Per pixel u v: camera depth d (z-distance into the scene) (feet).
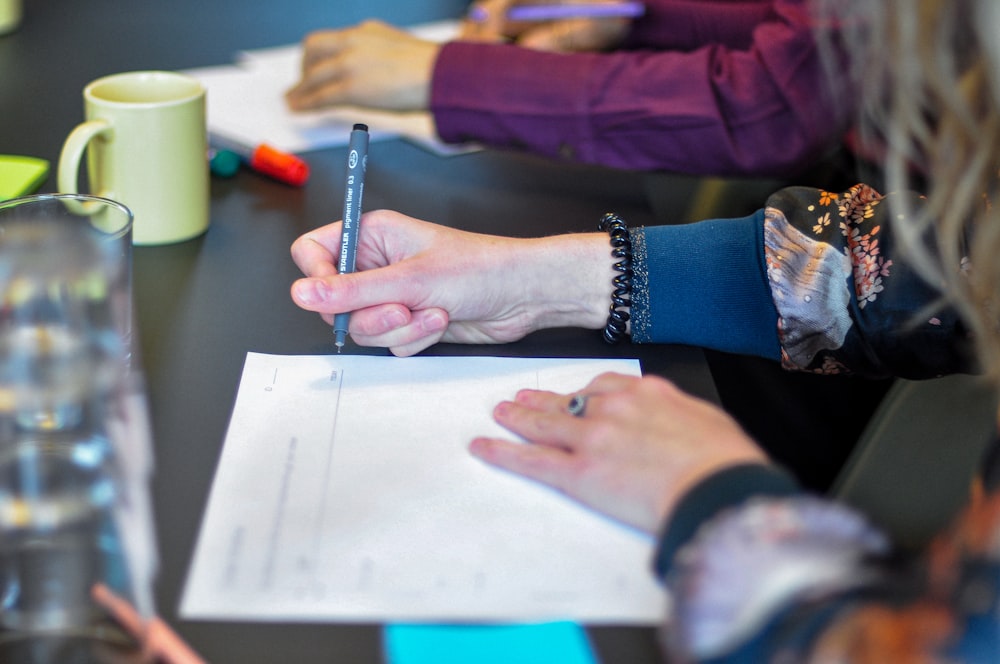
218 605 1.62
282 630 1.59
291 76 4.10
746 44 4.40
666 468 1.80
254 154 3.25
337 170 3.36
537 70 3.50
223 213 3.03
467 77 3.52
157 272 2.68
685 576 1.41
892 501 2.40
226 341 2.39
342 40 3.71
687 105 3.44
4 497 1.77
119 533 1.75
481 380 2.31
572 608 1.65
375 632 1.59
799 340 2.54
